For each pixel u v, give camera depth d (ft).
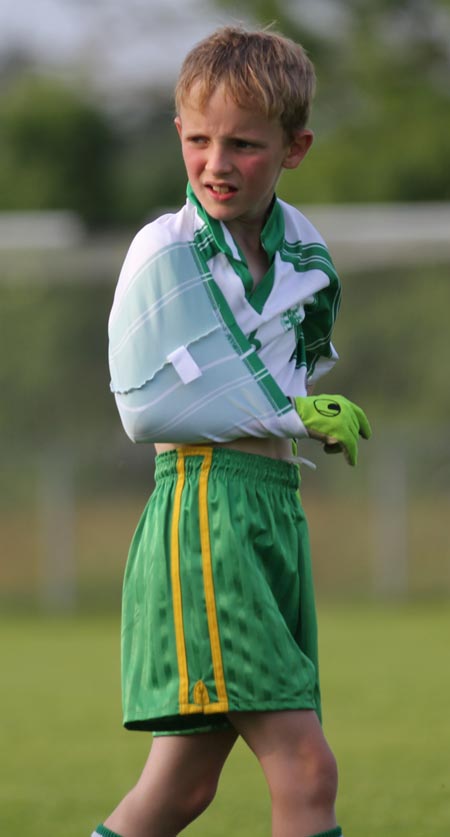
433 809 50.96
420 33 223.51
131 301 33.12
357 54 222.69
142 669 32.89
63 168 256.52
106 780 59.11
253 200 32.86
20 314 238.68
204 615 31.94
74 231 149.18
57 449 195.62
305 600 33.42
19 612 174.81
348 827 47.75
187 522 32.45
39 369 238.07
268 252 33.71
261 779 58.39
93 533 184.24
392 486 173.78
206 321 32.81
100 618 160.56
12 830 48.73
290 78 32.86
